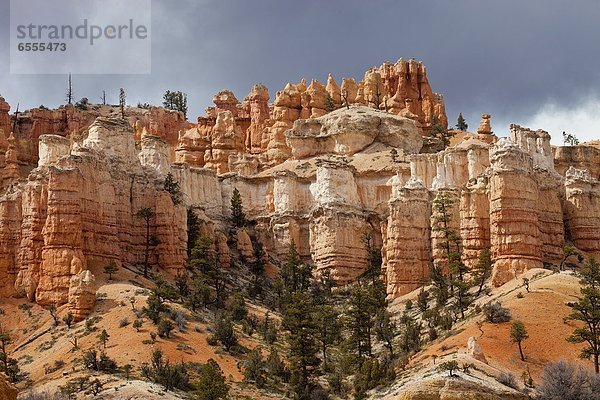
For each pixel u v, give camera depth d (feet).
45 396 285.43
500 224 399.24
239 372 342.64
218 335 362.33
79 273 383.65
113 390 294.66
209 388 301.02
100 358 331.57
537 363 314.14
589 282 360.28
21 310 399.44
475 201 428.97
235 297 422.41
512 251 395.55
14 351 364.79
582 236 446.19
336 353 388.98
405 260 445.78
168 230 449.06
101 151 446.60
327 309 397.60
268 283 482.28
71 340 354.95
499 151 408.26
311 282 490.08
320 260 501.97
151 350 337.11
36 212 420.77
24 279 412.16
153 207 459.73
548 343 323.57
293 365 343.46
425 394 278.26
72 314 374.02
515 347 322.96
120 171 454.81
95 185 428.56
